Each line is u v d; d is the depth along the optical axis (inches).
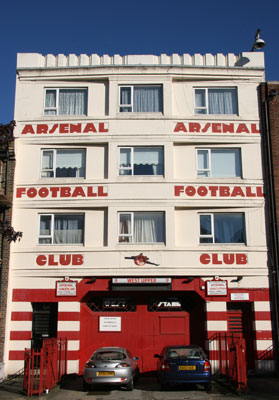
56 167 856.9
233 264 808.3
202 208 834.2
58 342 699.4
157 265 801.6
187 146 860.0
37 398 567.8
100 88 887.1
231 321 804.0
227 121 864.9
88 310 813.2
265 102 864.3
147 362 792.3
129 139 853.2
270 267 808.3
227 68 885.2
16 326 788.6
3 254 807.1
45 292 801.6
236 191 834.8
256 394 598.9
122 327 806.5
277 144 845.8
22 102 877.2
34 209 832.9
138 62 892.6
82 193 831.7
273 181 831.7
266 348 777.6
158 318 811.4
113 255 806.5
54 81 889.5
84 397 584.7
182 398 572.7
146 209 823.1
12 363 774.5
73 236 831.7
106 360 618.5
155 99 880.9
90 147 858.8
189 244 820.6
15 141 856.9
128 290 792.3
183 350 636.7
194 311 816.3
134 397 582.9
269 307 793.6
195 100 887.7
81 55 898.7
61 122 864.9
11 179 837.2
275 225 813.9
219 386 661.9
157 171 847.7
